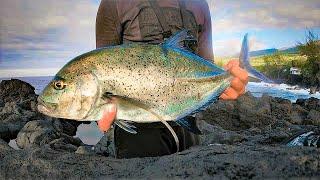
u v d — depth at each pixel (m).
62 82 0.66
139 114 0.67
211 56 1.01
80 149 1.65
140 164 0.81
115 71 0.67
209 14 1.02
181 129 1.01
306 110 2.52
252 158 0.77
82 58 0.68
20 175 0.80
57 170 0.80
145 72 0.67
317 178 0.68
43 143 1.95
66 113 0.67
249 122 2.26
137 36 0.98
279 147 0.83
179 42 0.70
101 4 1.00
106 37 1.01
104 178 0.76
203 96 0.70
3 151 0.89
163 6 0.97
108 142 1.68
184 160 0.79
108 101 0.66
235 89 0.72
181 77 0.68
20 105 2.72
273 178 0.69
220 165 0.74
